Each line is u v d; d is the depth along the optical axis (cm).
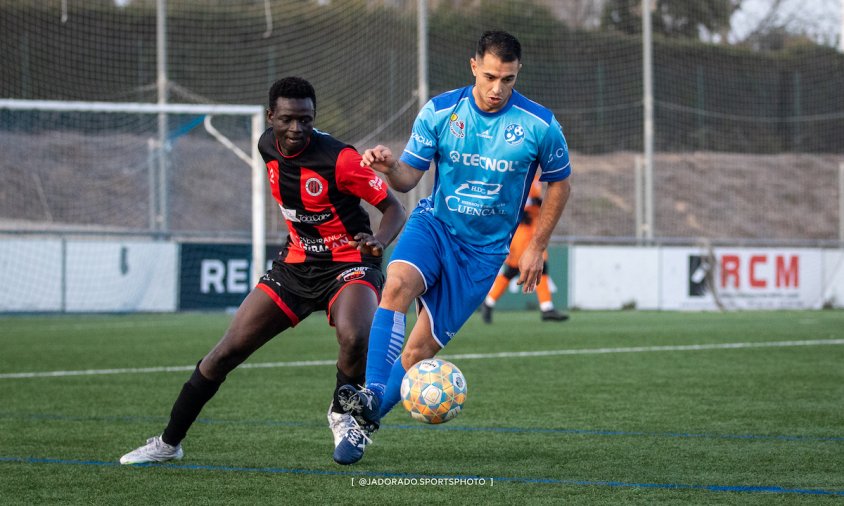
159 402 2091
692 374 2578
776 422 1788
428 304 1440
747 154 8875
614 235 7900
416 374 1314
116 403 2073
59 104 4725
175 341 3644
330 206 1378
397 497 1193
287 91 1312
